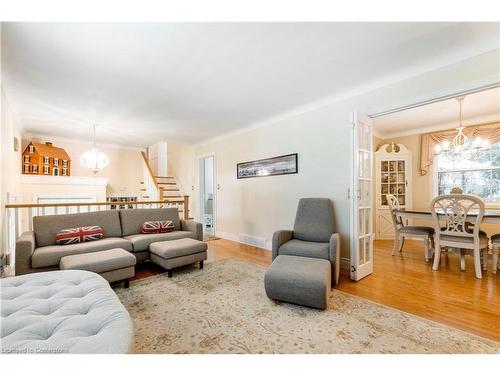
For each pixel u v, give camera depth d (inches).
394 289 96.5
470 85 84.6
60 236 111.6
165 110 145.5
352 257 106.8
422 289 96.2
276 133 161.3
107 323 43.9
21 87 111.3
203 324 71.8
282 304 84.2
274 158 161.9
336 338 64.3
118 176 256.2
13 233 128.0
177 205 219.8
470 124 166.2
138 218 143.5
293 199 149.5
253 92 120.3
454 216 115.0
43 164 196.4
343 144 124.0
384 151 201.0
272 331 67.9
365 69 98.3
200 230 147.9
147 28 71.7
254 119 163.9
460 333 66.2
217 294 92.7
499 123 155.9
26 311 47.4
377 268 122.8
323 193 133.0
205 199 259.3
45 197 198.1
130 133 201.2
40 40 76.7
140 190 267.6
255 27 72.0
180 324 71.9
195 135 208.1
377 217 201.9
